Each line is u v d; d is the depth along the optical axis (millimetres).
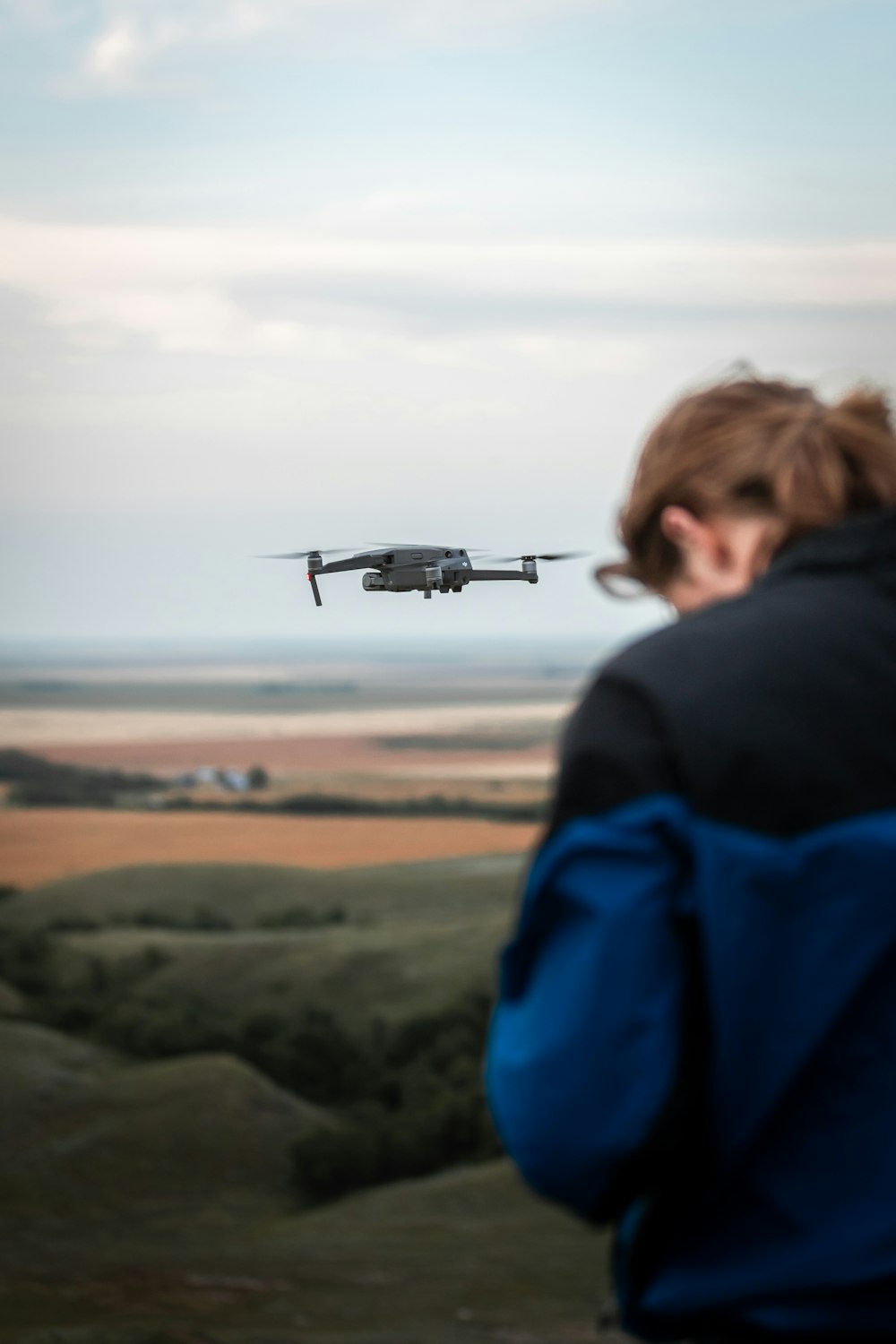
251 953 101812
